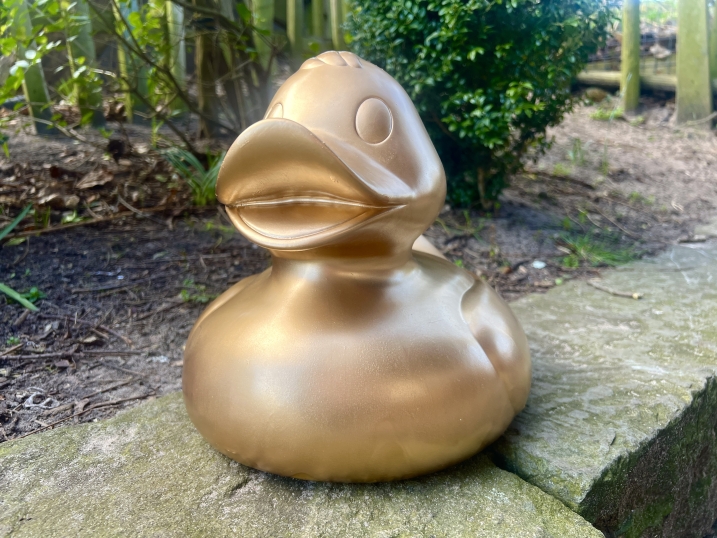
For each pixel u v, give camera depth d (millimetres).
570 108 1032
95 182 1003
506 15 877
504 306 457
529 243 993
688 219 1191
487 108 899
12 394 556
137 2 1231
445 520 381
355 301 384
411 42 936
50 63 1312
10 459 446
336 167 343
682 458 536
